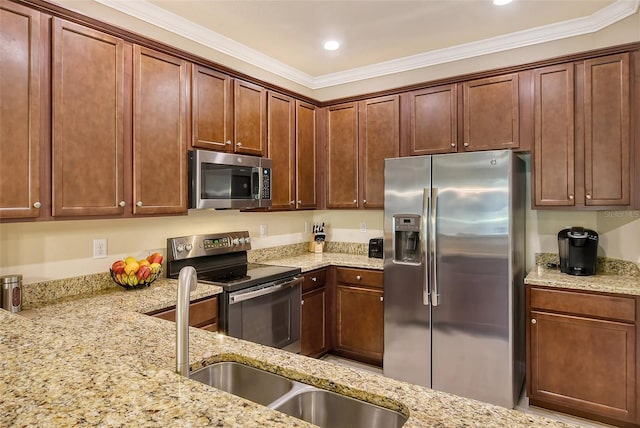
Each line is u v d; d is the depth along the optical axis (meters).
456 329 2.79
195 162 2.53
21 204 1.77
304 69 3.66
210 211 3.12
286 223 3.90
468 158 2.74
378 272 3.26
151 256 2.53
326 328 3.50
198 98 2.61
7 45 1.73
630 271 2.69
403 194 3.01
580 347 2.49
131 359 1.00
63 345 1.08
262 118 3.17
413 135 3.30
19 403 0.75
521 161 2.95
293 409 1.10
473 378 2.73
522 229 3.03
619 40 2.51
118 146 2.15
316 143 3.80
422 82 3.28
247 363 1.23
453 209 2.80
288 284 2.92
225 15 2.60
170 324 1.58
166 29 2.61
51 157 1.88
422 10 2.54
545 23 2.73
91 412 0.72
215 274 2.86
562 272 2.84
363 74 3.65
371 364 3.38
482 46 3.04
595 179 2.58
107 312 1.81
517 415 0.87
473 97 3.03
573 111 2.66
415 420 0.84
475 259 2.72
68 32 1.94
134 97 2.23
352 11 2.55
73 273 2.26
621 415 2.37
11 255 2.02
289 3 2.44
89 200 2.02
